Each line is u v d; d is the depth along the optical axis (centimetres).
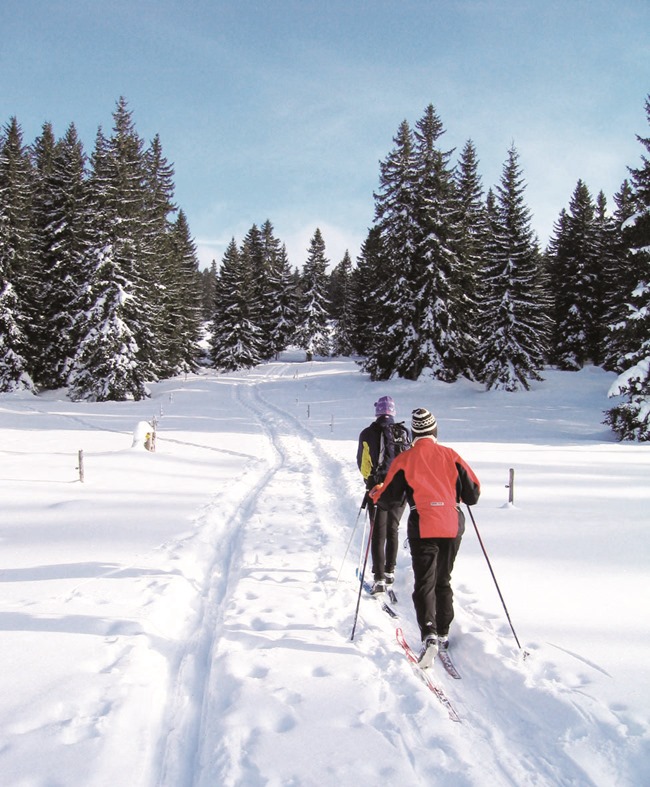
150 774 265
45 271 3609
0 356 3347
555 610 452
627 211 3838
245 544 675
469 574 546
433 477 399
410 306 3186
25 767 253
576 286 4041
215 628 450
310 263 6175
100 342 3178
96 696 318
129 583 513
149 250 3912
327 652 392
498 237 3247
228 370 5178
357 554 641
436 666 387
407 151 3322
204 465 1276
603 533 694
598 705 304
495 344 3139
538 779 260
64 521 752
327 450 1479
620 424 1762
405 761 270
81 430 1962
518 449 1514
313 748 278
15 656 366
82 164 3859
